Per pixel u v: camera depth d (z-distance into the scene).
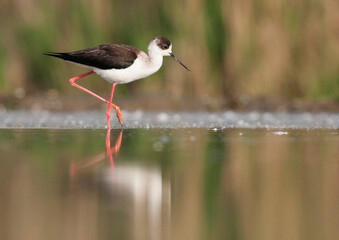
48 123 14.18
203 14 17.44
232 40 17.31
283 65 17.25
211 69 17.62
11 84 18.34
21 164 8.22
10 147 9.89
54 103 17.67
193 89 17.70
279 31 17.20
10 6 18.30
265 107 16.98
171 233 5.05
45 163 8.31
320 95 17.23
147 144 10.31
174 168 7.96
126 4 18.09
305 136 11.43
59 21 18.17
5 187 6.75
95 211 5.73
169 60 17.73
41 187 6.75
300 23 17.12
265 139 10.96
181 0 17.52
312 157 8.85
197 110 17.14
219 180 7.18
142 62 13.14
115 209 5.82
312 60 17.17
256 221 5.41
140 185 6.89
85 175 7.46
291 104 17.02
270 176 7.40
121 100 17.92
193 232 5.08
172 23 17.58
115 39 18.12
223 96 17.67
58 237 4.93
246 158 8.77
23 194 6.39
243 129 12.79
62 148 9.80
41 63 18.23
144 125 13.76
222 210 5.76
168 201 6.12
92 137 11.30
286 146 10.02
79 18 18.05
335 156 8.93
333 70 17.08
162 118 15.49
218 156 8.98
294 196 6.30
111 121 14.78
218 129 12.80
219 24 17.41
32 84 18.45
